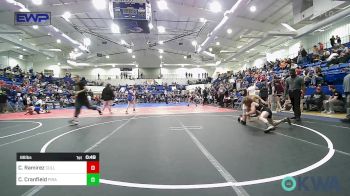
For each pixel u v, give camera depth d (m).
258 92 12.77
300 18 18.30
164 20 25.66
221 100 20.50
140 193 2.61
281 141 5.12
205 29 28.03
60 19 23.83
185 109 17.72
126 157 4.05
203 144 4.99
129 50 38.00
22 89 21.55
